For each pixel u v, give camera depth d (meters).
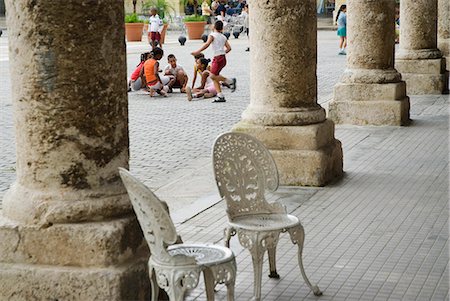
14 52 5.43
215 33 17.47
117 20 5.48
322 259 6.68
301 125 9.24
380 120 13.16
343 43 28.50
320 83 20.22
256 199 6.08
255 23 9.31
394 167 10.18
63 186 5.42
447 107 15.13
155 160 11.37
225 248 5.31
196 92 18.38
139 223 5.46
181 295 4.86
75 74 5.33
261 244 5.63
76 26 5.29
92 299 5.27
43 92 5.35
